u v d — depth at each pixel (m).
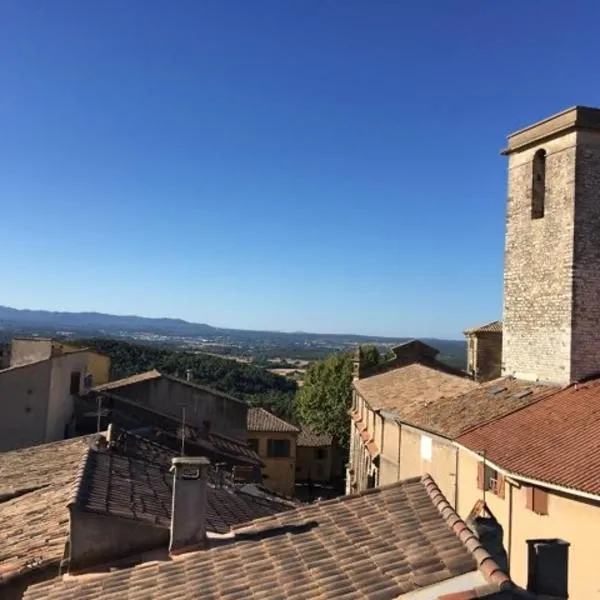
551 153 26.47
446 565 8.85
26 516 15.56
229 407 43.22
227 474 27.52
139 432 32.88
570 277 24.98
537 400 23.52
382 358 68.19
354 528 10.56
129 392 40.38
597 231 25.28
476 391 28.09
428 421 26.55
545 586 7.88
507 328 28.56
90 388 39.81
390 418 32.47
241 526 11.98
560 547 8.07
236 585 9.48
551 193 26.34
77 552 11.57
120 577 10.54
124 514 12.03
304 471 68.38
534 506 18.16
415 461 28.27
